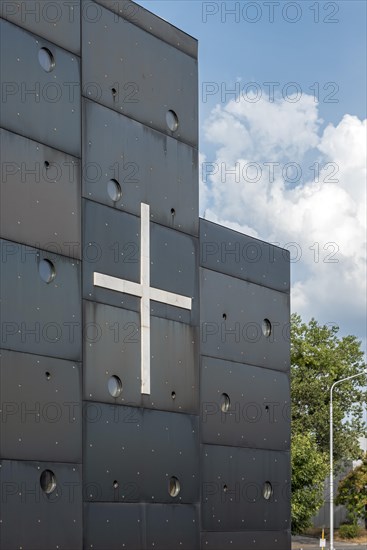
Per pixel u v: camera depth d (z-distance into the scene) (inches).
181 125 920.3
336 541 2942.9
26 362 746.2
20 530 727.7
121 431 820.6
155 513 845.2
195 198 928.3
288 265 1041.5
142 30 887.1
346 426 2974.9
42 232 771.4
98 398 804.0
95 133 827.4
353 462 3208.7
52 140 788.0
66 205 794.2
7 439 726.5
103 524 794.8
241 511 938.1
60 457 764.6
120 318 831.7
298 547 2586.1
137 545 823.7
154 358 860.0
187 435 887.7
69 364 781.3
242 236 985.5
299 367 2974.9
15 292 745.0
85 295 802.8
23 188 759.7
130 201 854.5
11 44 762.2
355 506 2994.6
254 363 977.5
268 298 1007.0
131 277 846.5
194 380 903.7
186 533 874.8
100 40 842.8
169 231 893.8
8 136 752.3
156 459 852.0
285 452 999.0
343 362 2994.6
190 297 909.2
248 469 951.6
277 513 979.9
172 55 919.0
